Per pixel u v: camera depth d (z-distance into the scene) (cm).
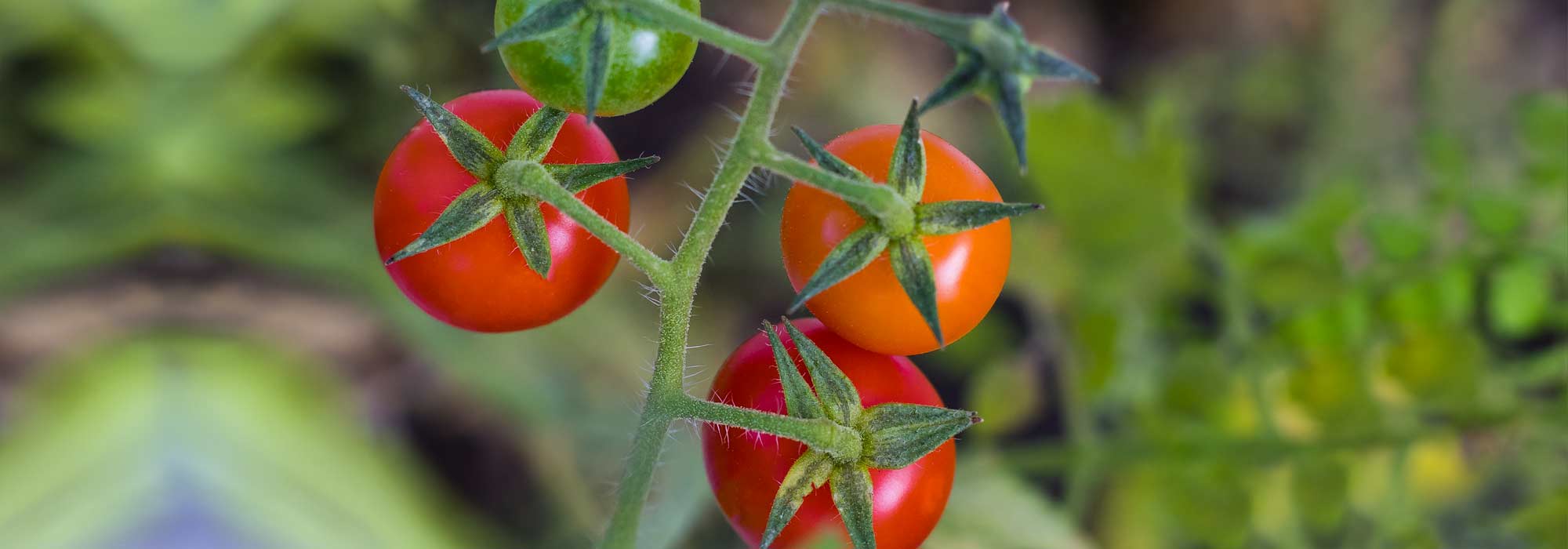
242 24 57
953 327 31
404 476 54
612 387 57
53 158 56
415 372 57
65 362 54
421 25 59
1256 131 68
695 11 30
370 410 56
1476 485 45
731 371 32
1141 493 44
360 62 59
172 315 56
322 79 59
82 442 51
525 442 56
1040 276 45
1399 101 67
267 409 54
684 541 48
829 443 30
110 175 57
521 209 30
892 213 29
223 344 55
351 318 58
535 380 55
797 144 63
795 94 64
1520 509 42
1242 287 44
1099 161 43
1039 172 44
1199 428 42
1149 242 44
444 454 56
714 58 64
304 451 53
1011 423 46
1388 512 41
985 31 28
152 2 56
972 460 44
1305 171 65
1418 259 42
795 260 31
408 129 60
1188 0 72
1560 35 67
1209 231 49
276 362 55
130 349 54
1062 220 44
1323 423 41
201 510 48
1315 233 43
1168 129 43
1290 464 41
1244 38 71
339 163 60
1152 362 46
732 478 31
